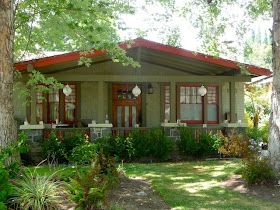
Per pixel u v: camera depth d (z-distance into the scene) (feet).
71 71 50.03
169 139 45.78
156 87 53.98
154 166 40.09
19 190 20.88
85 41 38.19
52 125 47.57
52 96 50.96
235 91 50.85
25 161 43.47
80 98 52.03
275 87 30.27
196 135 48.37
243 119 53.21
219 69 50.83
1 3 24.95
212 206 23.82
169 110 53.47
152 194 27.04
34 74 39.91
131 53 48.06
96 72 50.67
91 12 36.35
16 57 43.75
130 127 50.19
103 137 44.96
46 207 20.97
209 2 45.03
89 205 21.13
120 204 23.63
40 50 44.27
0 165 20.04
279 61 30.09
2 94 25.22
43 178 23.44
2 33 25.03
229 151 44.78
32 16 38.88
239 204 24.34
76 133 43.65
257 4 45.32
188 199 25.40
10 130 25.53
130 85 53.67
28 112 47.96
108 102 52.95
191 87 53.06
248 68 46.26
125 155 44.75
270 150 30.14
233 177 31.60
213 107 53.52
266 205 24.09
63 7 36.68
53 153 41.96
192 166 40.04
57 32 39.45
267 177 28.58
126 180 30.68
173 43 49.06
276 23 30.27
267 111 76.13
